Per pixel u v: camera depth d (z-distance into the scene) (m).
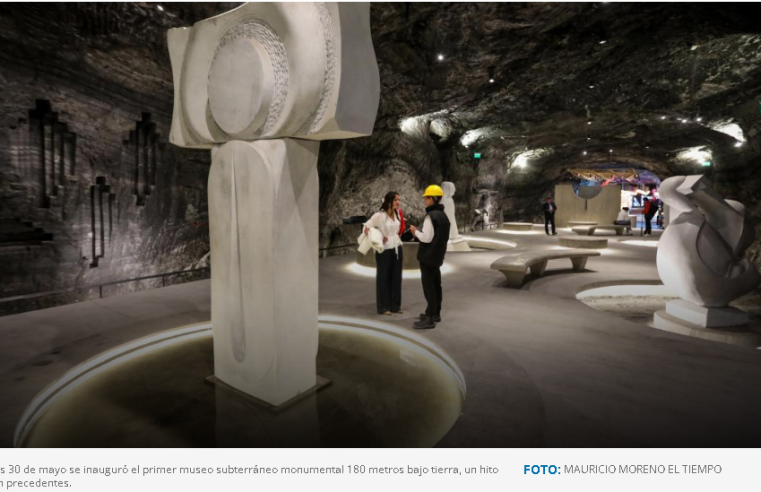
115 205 6.02
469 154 18.56
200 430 2.55
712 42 10.48
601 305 7.75
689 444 2.26
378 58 9.45
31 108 4.99
